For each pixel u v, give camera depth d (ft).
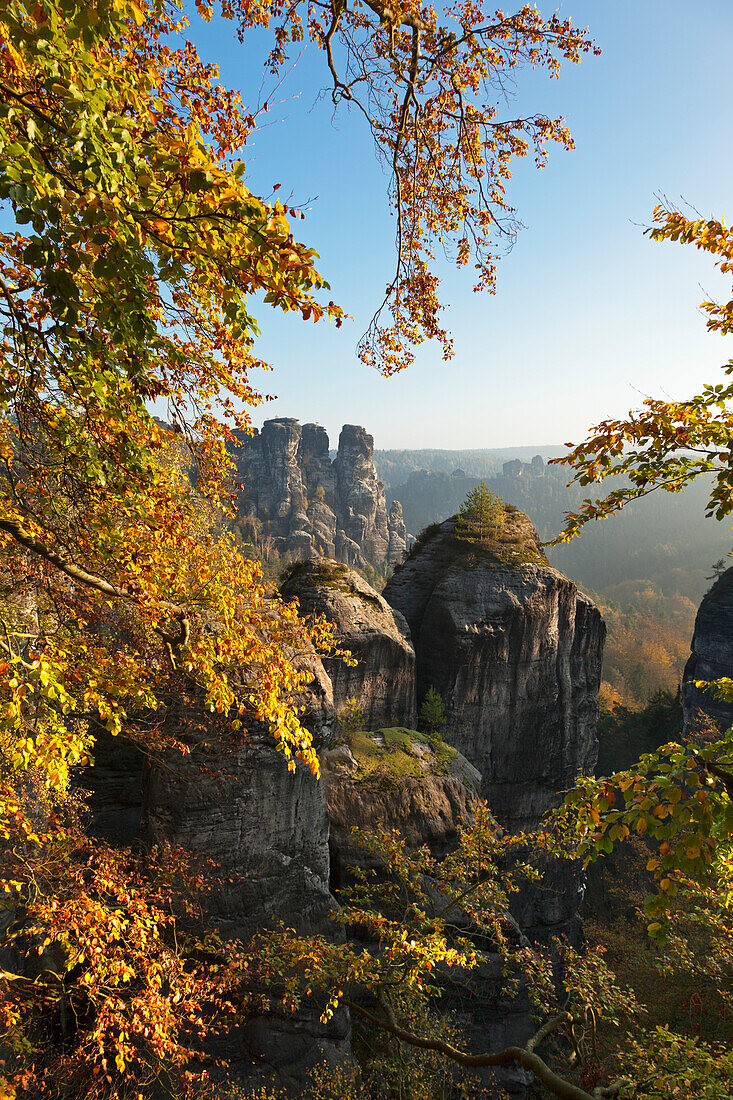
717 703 195.31
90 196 11.51
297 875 59.21
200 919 53.01
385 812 73.15
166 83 19.72
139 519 23.77
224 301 14.51
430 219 32.32
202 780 54.29
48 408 21.47
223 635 26.66
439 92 28.58
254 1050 53.36
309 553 489.67
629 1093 26.61
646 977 71.61
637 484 19.92
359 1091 52.65
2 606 35.01
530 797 118.83
